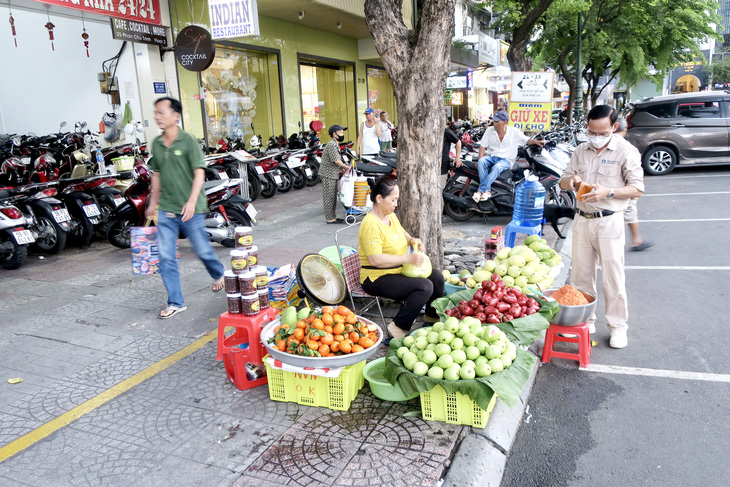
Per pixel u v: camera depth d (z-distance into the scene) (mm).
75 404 3361
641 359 3916
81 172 7730
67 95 12016
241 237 3590
